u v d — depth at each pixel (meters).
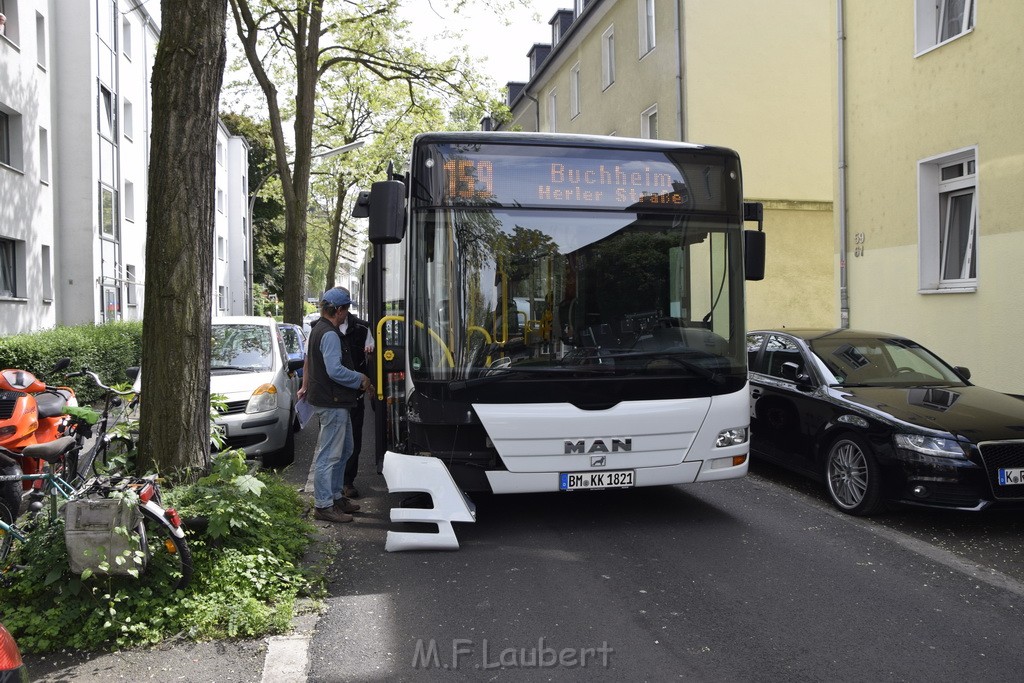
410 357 5.69
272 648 3.96
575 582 4.94
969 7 10.28
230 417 8.19
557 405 5.69
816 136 17.97
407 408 5.74
